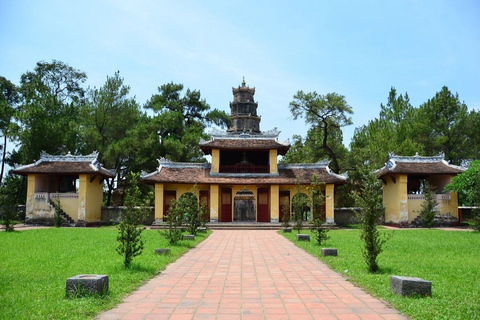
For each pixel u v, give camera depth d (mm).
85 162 34250
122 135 44750
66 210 33469
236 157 39156
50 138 39344
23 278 10133
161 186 34344
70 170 32938
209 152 39094
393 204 35406
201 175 35969
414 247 17406
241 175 35969
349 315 7285
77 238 21031
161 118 45125
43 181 34906
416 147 41469
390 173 34062
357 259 13727
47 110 41688
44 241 19328
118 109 44000
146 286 9719
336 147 48625
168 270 12008
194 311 7527
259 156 39156
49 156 34625
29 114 37719
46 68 47719
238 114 47188
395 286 8750
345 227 34750
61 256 14023
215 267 12625
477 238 21656
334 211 36594
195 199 25297
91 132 40969
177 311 7523
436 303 7801
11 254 14570
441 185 35562
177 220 20344
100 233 24250
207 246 18938
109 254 14656
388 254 15188
